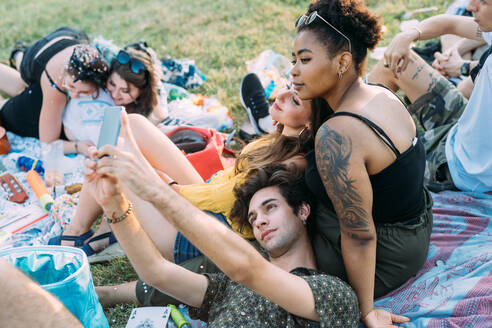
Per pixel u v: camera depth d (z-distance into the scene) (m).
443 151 3.32
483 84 2.85
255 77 4.35
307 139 2.71
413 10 6.12
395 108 2.26
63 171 3.87
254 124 4.32
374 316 2.41
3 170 3.96
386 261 2.54
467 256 2.73
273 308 2.20
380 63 3.56
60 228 3.33
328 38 2.05
